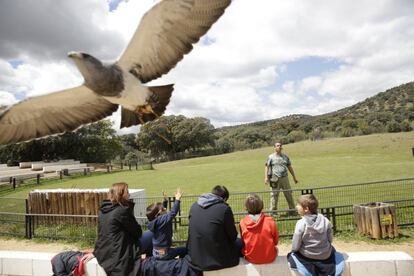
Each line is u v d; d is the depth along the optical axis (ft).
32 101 14.74
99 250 16.47
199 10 12.82
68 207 40.01
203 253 16.65
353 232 30.99
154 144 278.26
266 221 17.25
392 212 29.37
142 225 37.91
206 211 16.78
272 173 36.35
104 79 13.26
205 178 80.38
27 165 161.07
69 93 14.90
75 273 18.02
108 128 209.97
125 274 15.90
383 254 17.49
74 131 15.76
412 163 82.07
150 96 14.05
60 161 168.96
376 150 136.46
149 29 13.16
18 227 40.27
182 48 13.51
